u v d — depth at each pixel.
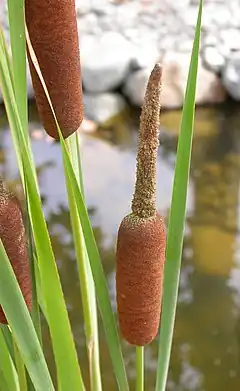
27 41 0.33
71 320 1.11
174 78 1.72
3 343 0.40
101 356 1.03
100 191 1.42
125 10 1.96
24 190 0.37
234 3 2.00
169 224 0.40
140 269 0.36
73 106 0.36
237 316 1.12
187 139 0.38
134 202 0.35
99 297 0.39
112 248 1.25
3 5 1.74
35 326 0.39
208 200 1.39
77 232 0.42
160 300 0.37
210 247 1.25
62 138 0.34
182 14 1.94
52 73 0.34
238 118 1.71
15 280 0.33
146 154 0.34
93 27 1.89
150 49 1.80
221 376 1.02
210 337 1.09
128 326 0.38
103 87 1.73
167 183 1.44
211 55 1.80
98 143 1.60
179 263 0.40
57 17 0.33
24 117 0.38
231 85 1.73
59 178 1.46
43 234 0.34
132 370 1.02
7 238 0.34
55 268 0.35
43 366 0.36
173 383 1.01
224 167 1.52
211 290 1.17
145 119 0.33
